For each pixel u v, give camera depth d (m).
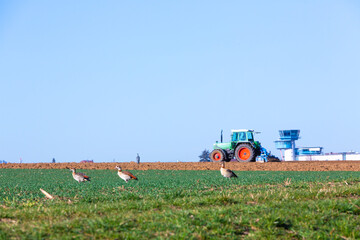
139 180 33.34
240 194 22.30
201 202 19.33
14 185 29.86
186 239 13.50
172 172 46.75
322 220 16.23
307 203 18.64
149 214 16.20
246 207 17.23
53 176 41.81
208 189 25.91
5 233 13.21
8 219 15.80
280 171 46.66
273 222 15.48
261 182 29.08
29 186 28.91
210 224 14.82
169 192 23.66
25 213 16.64
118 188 26.61
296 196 21.25
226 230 14.59
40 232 13.30
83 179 32.50
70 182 33.00
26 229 13.73
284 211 17.03
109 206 18.06
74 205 19.27
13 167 60.91
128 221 14.84
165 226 14.45
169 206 18.56
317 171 46.38
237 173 42.72
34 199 22.14
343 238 14.95
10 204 20.09
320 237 14.73
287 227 15.62
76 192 25.02
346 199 19.67
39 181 34.56
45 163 64.69
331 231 15.20
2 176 41.81
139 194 23.20
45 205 19.70
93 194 23.50
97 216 16.11
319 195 21.69
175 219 15.15
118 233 13.57
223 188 26.11
